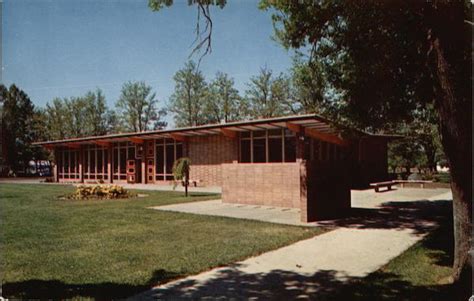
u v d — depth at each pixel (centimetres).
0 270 475
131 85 5825
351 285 463
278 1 693
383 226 888
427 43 541
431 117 953
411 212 1121
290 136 1936
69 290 446
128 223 927
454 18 444
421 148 3453
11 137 5359
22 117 5653
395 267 541
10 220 988
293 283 472
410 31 612
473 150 449
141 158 2738
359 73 743
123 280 481
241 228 855
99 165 3094
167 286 461
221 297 423
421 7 491
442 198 1509
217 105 5094
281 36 803
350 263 565
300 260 582
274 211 1159
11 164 5375
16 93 5631
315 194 982
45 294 434
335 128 944
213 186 2269
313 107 984
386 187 2106
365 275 504
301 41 766
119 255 606
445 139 464
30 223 936
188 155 2414
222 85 5016
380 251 641
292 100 4378
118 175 2923
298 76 941
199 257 591
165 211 1165
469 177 448
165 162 2581
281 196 1259
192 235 770
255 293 436
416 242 708
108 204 1391
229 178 1399
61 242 705
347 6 614
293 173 1231
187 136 2408
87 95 5981
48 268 536
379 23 613
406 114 852
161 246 669
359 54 693
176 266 542
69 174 3384
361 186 2191
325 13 686
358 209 1197
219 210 1188
